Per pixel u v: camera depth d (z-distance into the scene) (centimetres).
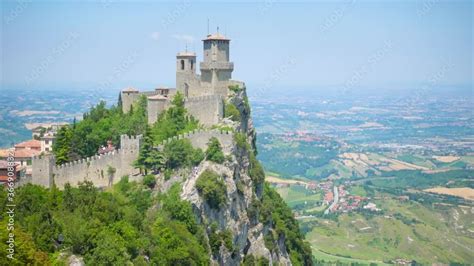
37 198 15225
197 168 18262
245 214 19788
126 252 14038
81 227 13862
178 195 17412
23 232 13350
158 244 15350
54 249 13600
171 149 18400
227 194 18438
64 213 14750
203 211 17625
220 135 19050
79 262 13300
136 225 15325
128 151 18325
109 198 16150
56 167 18100
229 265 18250
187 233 16550
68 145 19738
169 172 18150
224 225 18362
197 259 16100
